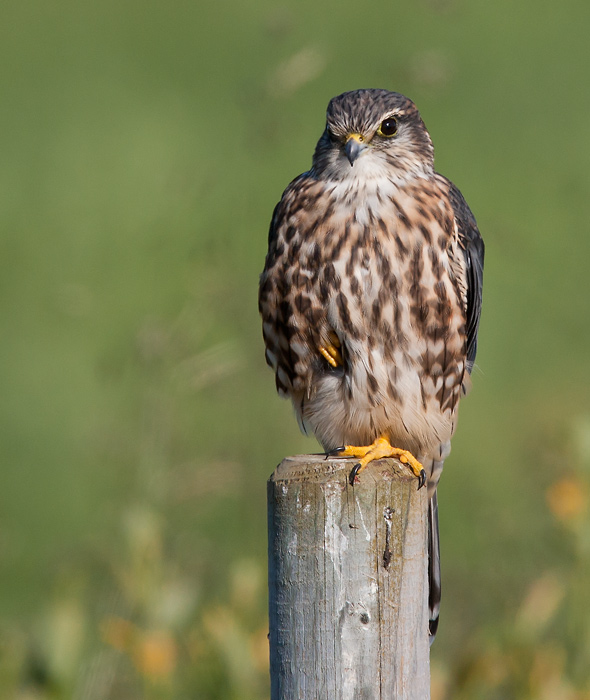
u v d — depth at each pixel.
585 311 17.27
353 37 21.52
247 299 11.56
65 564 11.31
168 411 10.84
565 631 9.38
